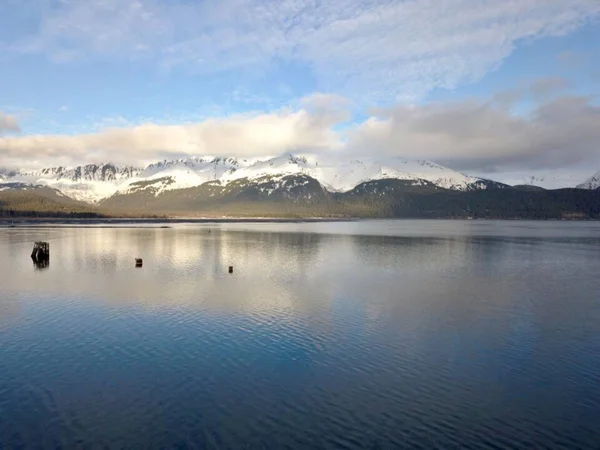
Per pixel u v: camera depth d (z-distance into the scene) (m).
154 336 27.86
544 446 16.16
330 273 54.88
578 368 23.31
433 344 26.92
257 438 16.41
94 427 17.05
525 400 19.69
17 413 18.03
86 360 23.72
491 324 31.34
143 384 20.78
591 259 71.44
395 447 15.97
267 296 40.25
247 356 24.50
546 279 50.81
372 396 19.88
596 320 32.53
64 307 35.41
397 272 56.00
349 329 29.81
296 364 23.44
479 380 21.72
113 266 59.81
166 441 16.14
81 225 188.00
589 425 17.61
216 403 19.03
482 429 17.22
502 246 97.44
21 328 29.47
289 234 140.25
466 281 49.09
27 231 137.88
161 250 83.06
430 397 19.84
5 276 50.72
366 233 150.50
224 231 154.62
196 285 45.69
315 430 17.02
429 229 190.12
